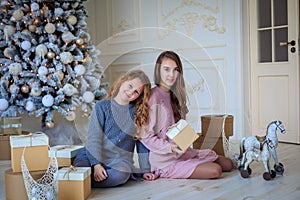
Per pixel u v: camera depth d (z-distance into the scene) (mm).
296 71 3564
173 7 3975
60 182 1770
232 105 3594
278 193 1864
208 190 1945
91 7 4691
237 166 2377
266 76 3775
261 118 3828
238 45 3543
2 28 3203
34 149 1819
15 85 3139
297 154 2932
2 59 3188
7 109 3100
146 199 1815
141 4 4230
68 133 3549
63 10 3346
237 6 3531
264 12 3766
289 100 3625
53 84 3162
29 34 3219
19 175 1757
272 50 3734
